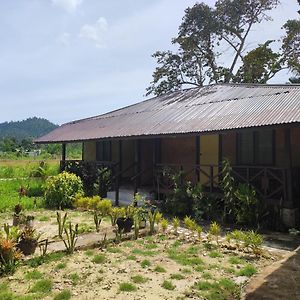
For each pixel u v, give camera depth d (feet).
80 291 17.46
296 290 17.40
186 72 93.91
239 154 39.93
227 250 24.45
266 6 88.22
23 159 143.74
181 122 41.19
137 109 62.23
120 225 28.76
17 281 18.74
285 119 29.14
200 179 43.29
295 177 33.37
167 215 37.65
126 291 17.44
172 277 19.24
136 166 50.29
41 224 33.19
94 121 66.80
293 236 28.35
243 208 31.50
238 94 46.50
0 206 40.42
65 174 44.73
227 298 16.72
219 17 89.76
